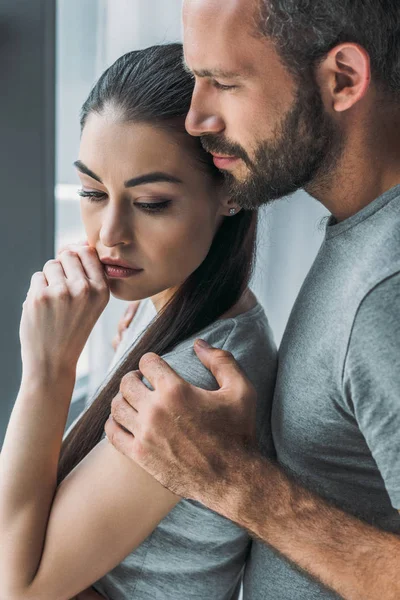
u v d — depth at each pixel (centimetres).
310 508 79
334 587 78
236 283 97
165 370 80
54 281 90
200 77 78
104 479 83
